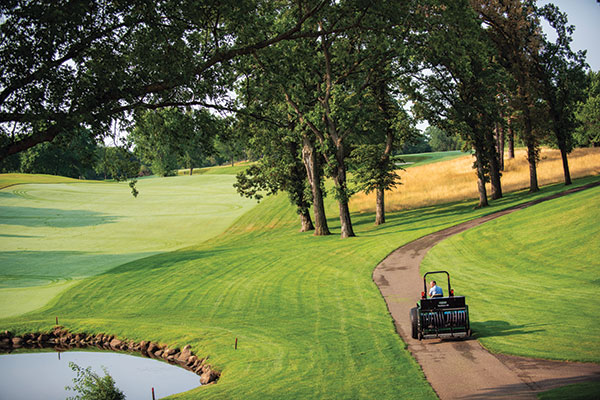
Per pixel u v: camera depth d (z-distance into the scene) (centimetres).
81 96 1339
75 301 2959
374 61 3800
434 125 4738
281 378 1287
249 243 5056
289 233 5631
